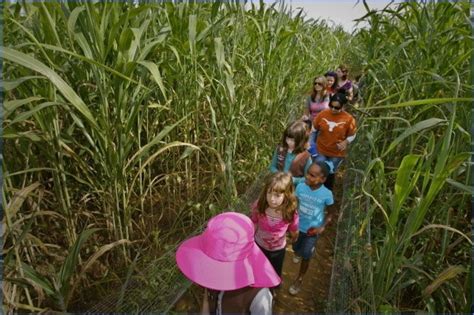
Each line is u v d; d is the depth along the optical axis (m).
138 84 1.99
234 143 3.00
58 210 2.55
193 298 2.36
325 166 2.34
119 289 2.12
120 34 1.95
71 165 2.59
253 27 3.67
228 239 1.31
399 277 2.01
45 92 1.80
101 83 1.90
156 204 3.29
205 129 3.40
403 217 2.61
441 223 2.23
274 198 1.98
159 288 2.12
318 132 3.48
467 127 2.15
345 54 11.25
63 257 2.35
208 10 3.36
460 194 2.29
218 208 2.91
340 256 2.49
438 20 2.85
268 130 4.13
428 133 2.85
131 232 2.45
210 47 2.80
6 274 1.82
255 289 1.34
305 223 2.44
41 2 1.56
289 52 4.30
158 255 2.61
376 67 4.02
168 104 2.65
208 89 3.29
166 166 3.23
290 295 2.68
